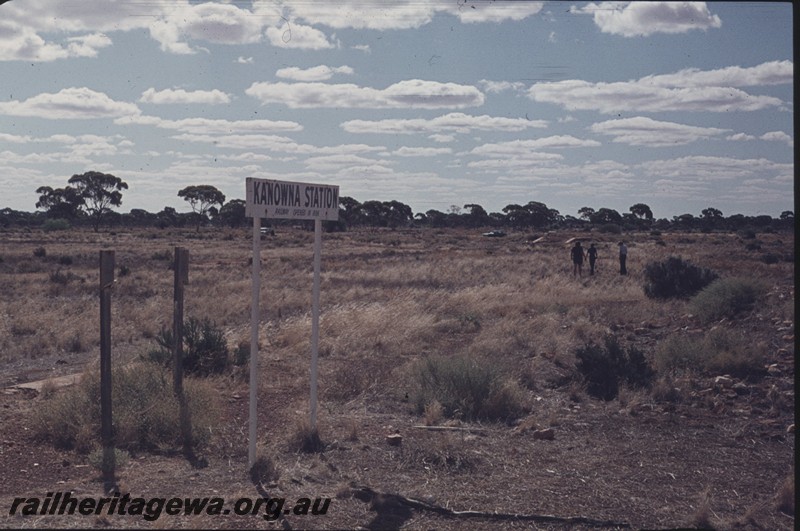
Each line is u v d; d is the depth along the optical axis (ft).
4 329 67.15
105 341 29.19
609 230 432.66
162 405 31.19
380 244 298.97
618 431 34.27
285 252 228.63
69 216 529.45
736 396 39.91
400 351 53.78
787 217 512.22
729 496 26.11
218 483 25.43
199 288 106.93
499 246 274.36
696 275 83.20
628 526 23.02
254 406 26.63
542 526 22.90
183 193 577.43
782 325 53.52
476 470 27.96
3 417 33.88
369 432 32.32
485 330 61.00
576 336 58.70
